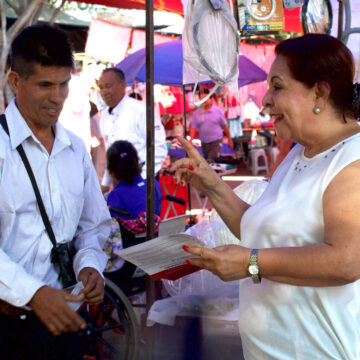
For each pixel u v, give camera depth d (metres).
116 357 2.66
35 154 1.81
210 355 2.41
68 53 1.75
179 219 1.99
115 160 3.51
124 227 3.41
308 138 1.57
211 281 2.58
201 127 9.15
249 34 2.73
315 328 1.53
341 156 1.47
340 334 1.50
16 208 1.75
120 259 3.30
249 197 2.95
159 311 2.48
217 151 9.14
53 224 1.87
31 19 5.27
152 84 2.33
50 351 1.93
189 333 2.44
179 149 6.50
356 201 1.38
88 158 2.09
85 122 5.43
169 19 7.77
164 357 2.48
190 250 1.48
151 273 1.75
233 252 1.46
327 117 1.54
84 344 2.49
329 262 1.35
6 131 1.77
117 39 6.98
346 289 1.50
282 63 1.55
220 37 2.33
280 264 1.42
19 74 1.73
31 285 1.63
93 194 2.10
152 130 2.35
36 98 1.74
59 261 1.86
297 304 1.54
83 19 8.02
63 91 1.78
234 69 2.44
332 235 1.38
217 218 2.98
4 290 1.63
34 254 1.81
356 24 4.05
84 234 2.08
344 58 1.50
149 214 2.40
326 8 3.16
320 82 1.50
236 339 2.40
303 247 1.42
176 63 5.62
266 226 1.58
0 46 4.64
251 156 12.48
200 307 2.45
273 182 1.72
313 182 1.51
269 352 1.62
